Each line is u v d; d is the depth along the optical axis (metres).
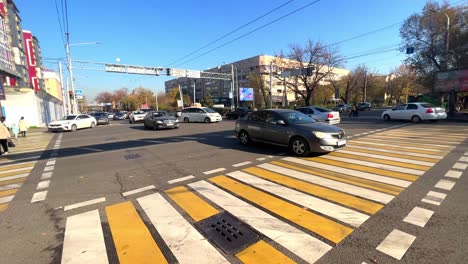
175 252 2.84
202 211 3.92
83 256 2.79
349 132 13.06
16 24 46.03
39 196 4.85
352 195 4.39
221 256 2.75
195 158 7.81
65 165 7.55
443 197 4.20
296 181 5.25
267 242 3.00
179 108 68.50
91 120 24.89
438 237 3.02
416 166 6.14
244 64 79.31
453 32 28.50
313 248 2.86
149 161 7.58
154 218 3.72
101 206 4.24
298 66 36.97
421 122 17.94
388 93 74.19
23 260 2.78
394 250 2.79
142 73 32.47
